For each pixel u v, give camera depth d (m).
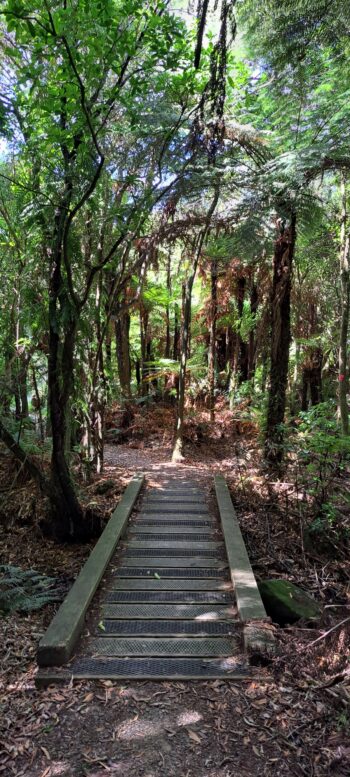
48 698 2.44
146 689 2.49
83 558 4.80
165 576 3.90
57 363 4.89
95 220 5.70
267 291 7.19
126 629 3.09
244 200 5.05
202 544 4.61
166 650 2.85
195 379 11.34
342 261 9.83
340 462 5.04
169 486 6.73
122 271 6.28
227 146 6.78
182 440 8.58
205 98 4.30
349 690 2.44
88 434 6.85
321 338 12.62
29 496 5.52
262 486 6.03
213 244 8.28
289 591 3.57
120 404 11.44
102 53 3.64
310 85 5.31
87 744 2.13
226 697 2.42
